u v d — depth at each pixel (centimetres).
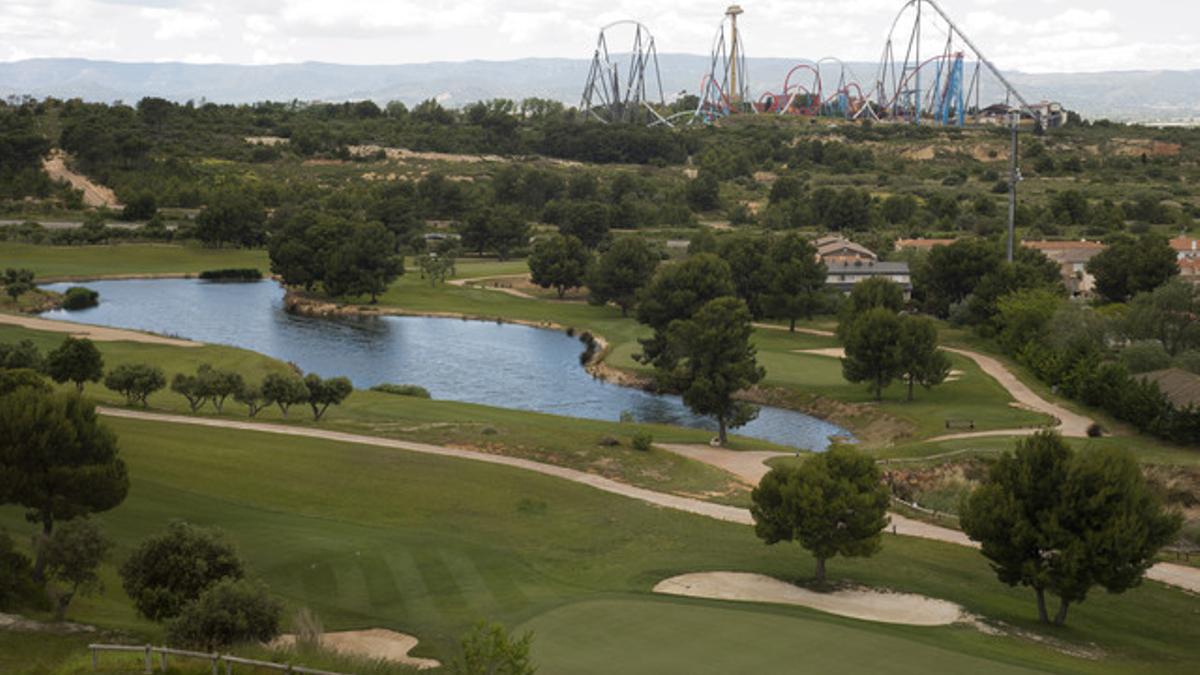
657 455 10044
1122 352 13275
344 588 5791
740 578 6388
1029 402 12938
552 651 4619
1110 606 6606
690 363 11875
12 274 19950
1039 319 15175
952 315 17812
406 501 8012
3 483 5278
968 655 4794
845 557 6850
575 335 19300
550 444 10081
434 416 11569
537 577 6200
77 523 4775
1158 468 9838
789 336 18088
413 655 4656
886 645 4838
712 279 16750
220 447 9056
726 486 9125
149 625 4778
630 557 6838
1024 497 6203
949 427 11750
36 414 5409
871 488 6506
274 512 7469
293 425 10538
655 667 4409
